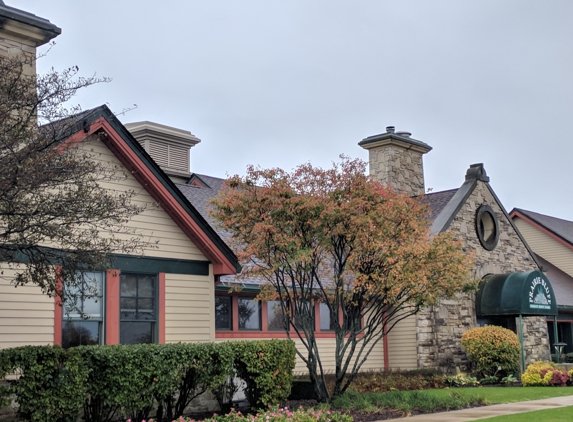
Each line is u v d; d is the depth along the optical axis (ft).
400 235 50.98
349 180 51.37
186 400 45.55
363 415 47.14
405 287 50.57
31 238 34.37
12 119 34.06
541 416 43.42
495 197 91.15
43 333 44.34
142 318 50.29
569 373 72.95
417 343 77.46
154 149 85.20
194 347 42.45
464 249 83.30
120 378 38.68
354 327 53.62
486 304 84.07
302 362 68.33
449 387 72.02
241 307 65.05
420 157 95.09
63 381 36.58
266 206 50.90
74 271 36.19
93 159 47.75
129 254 49.62
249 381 46.85
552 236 126.82
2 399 34.71
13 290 43.24
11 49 47.88
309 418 40.55
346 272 53.01
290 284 60.95
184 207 52.65
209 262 55.42
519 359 78.59
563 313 107.86
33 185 32.32
